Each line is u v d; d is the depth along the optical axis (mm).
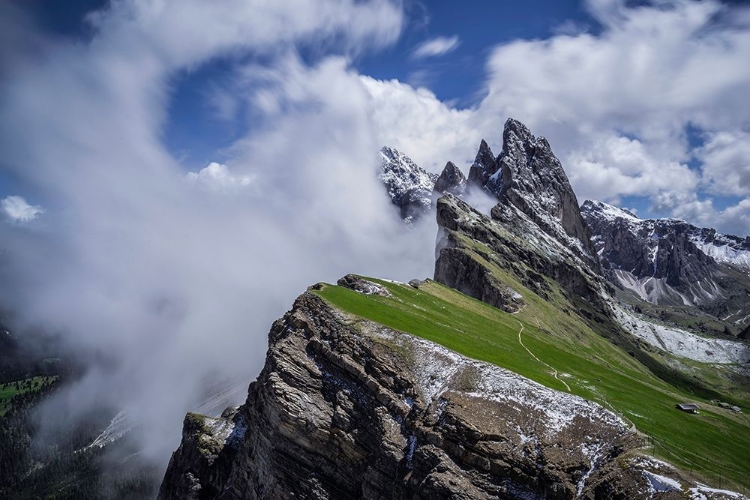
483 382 93500
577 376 115375
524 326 178625
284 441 96688
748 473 77562
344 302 119062
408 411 92000
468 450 81562
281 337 112062
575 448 81750
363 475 90562
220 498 108812
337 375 101562
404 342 104125
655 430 87938
